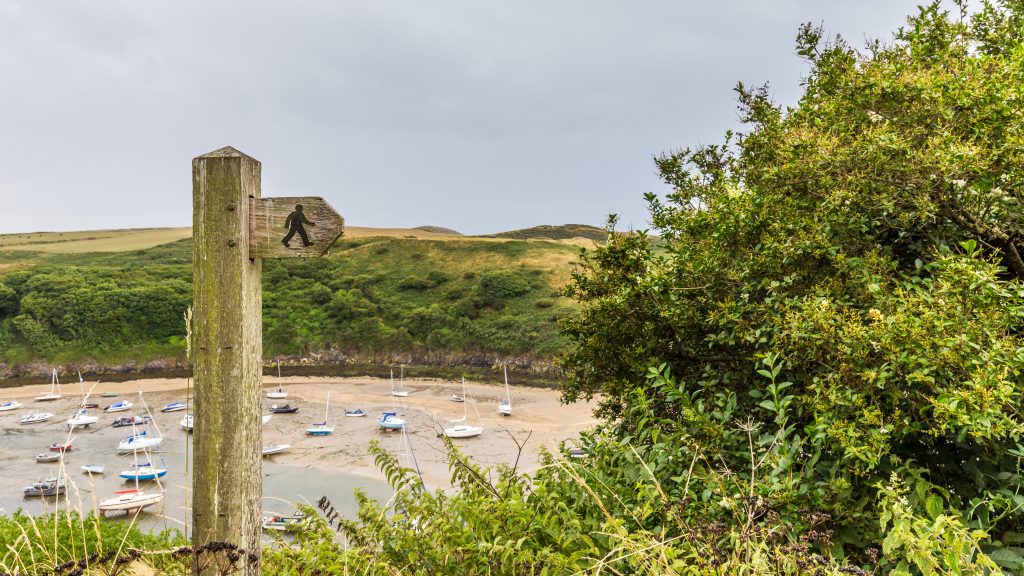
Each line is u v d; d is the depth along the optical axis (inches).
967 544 73.8
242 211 112.9
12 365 3166.8
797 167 159.8
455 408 2183.8
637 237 202.2
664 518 102.5
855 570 75.8
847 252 154.9
